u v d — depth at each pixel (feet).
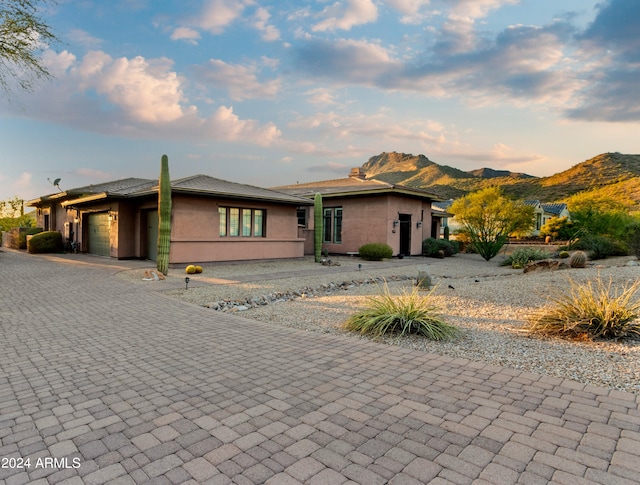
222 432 9.11
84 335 18.25
